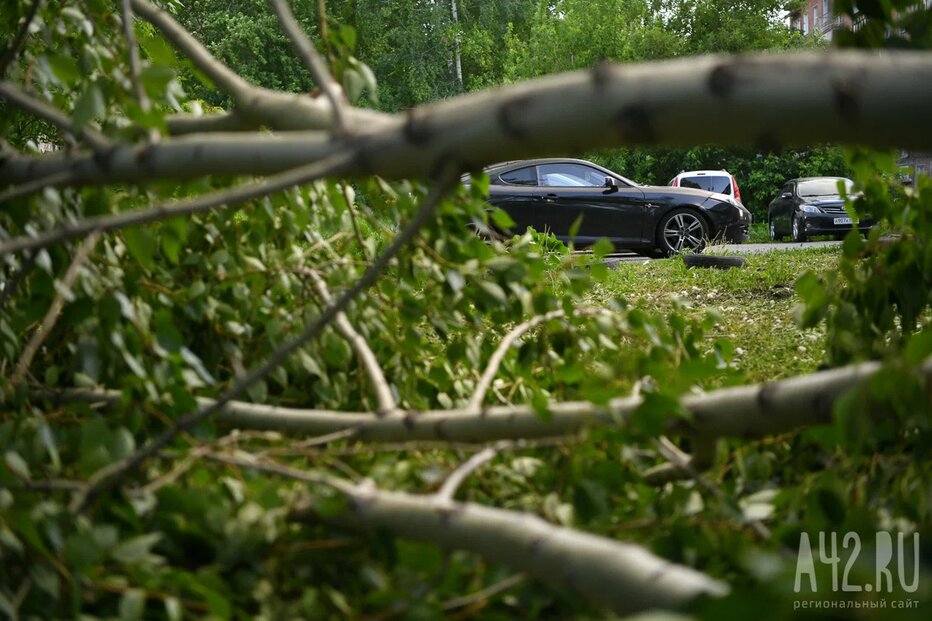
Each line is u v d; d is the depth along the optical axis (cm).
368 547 183
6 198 208
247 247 332
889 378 158
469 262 297
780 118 140
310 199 349
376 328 324
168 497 193
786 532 180
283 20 192
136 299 281
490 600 178
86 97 200
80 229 173
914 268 292
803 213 2452
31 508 188
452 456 247
